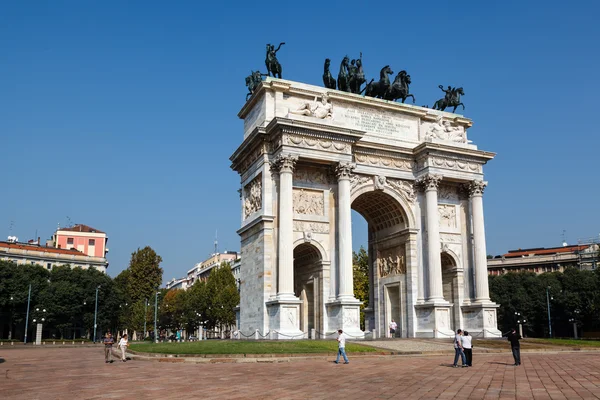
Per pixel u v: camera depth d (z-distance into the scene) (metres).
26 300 134.50
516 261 180.38
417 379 29.64
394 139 72.50
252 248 66.69
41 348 95.50
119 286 172.00
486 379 29.50
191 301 158.25
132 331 179.75
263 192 64.12
